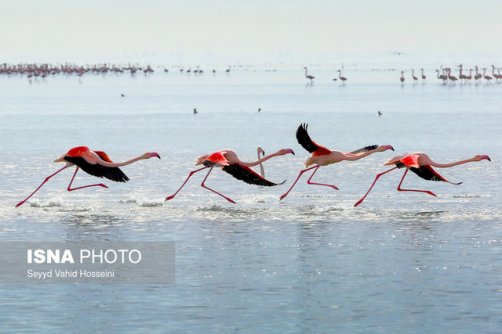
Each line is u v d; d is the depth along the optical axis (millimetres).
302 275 24844
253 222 31828
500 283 23953
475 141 65312
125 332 20438
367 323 21000
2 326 20828
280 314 21625
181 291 23484
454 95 153375
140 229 30688
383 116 97562
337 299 22734
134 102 138375
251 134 74438
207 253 27344
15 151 58562
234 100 144125
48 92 185375
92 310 21938
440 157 54781
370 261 26312
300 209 34406
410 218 32500
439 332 20359
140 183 41781
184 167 48062
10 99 150500
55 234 29953
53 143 65500
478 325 20781
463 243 28469
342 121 90688
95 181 42469
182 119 95562
